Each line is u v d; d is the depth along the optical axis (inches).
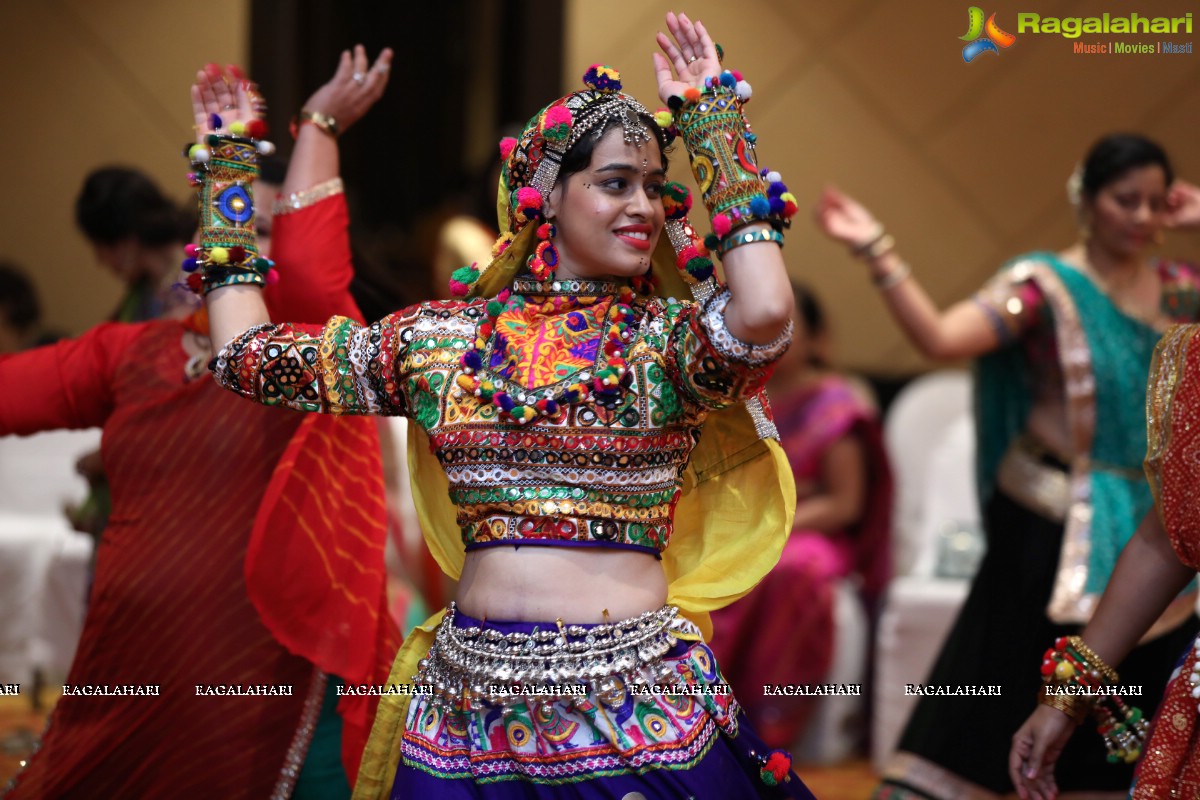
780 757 166.2
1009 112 500.4
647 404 158.6
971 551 385.7
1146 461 166.7
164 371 213.5
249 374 171.9
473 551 163.6
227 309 177.8
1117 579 176.2
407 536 332.8
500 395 156.6
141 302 266.5
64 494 400.5
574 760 155.3
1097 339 263.6
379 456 215.9
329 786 209.9
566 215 163.6
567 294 165.5
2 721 354.0
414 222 530.0
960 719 258.2
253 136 185.3
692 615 180.4
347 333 170.6
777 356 151.4
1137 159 263.0
